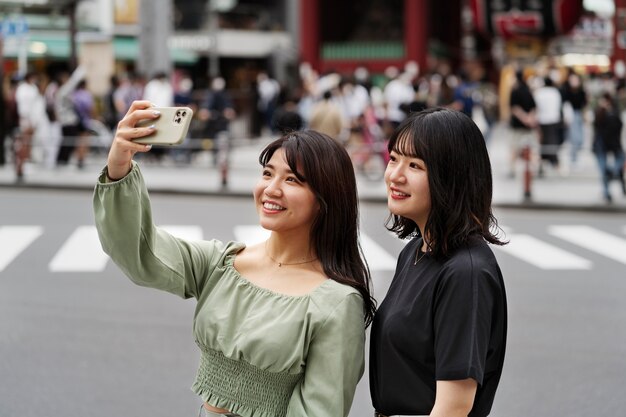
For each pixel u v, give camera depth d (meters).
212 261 3.39
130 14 36.53
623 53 31.81
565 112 21.58
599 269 11.01
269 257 3.35
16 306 8.84
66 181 19.28
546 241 13.09
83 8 31.81
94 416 6.00
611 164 17.88
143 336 7.84
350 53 48.09
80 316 8.48
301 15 47.56
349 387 3.16
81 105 21.72
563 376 6.86
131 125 3.00
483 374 2.77
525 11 39.75
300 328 3.13
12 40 28.77
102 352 7.38
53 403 6.23
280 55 43.53
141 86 23.73
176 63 46.69
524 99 19.95
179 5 49.09
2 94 21.83
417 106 3.65
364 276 3.34
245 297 3.24
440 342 2.79
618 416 6.08
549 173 21.02
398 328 2.92
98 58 26.05
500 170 21.59
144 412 6.09
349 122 20.92
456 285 2.79
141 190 3.12
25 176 20.23
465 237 2.88
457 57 57.25
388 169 3.08
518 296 9.48
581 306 9.05
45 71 34.50
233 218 14.98
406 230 3.34
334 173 3.24
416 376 2.91
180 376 6.82
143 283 3.29
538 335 7.95
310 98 24.39
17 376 6.79
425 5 45.97
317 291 3.17
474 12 40.91
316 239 3.29
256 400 3.19
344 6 49.22
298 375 3.17
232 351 3.17
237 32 49.56
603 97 16.83
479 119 29.66
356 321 3.18
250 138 30.47
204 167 22.25
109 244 3.14
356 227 3.36
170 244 3.32
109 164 3.06
